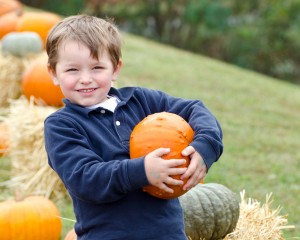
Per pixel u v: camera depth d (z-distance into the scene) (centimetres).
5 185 805
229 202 527
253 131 1109
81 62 360
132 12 2941
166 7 2906
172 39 2956
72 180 341
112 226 356
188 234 511
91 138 361
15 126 773
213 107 1278
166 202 365
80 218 366
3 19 1338
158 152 337
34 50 1095
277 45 2756
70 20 372
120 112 378
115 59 373
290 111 1348
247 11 2844
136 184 333
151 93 405
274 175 842
